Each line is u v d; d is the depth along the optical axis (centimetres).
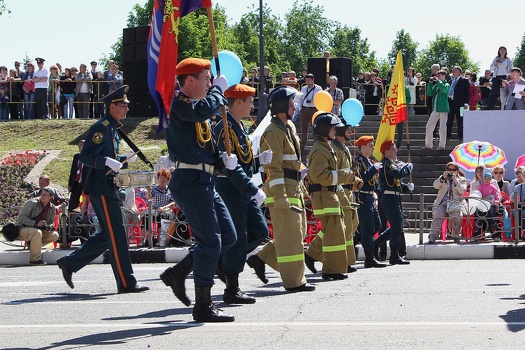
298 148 1211
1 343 827
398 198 1697
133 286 1233
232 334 838
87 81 3541
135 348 785
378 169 1686
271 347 770
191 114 885
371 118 3203
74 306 1091
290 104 1188
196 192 907
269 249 1282
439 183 2033
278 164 1179
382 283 1287
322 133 1355
